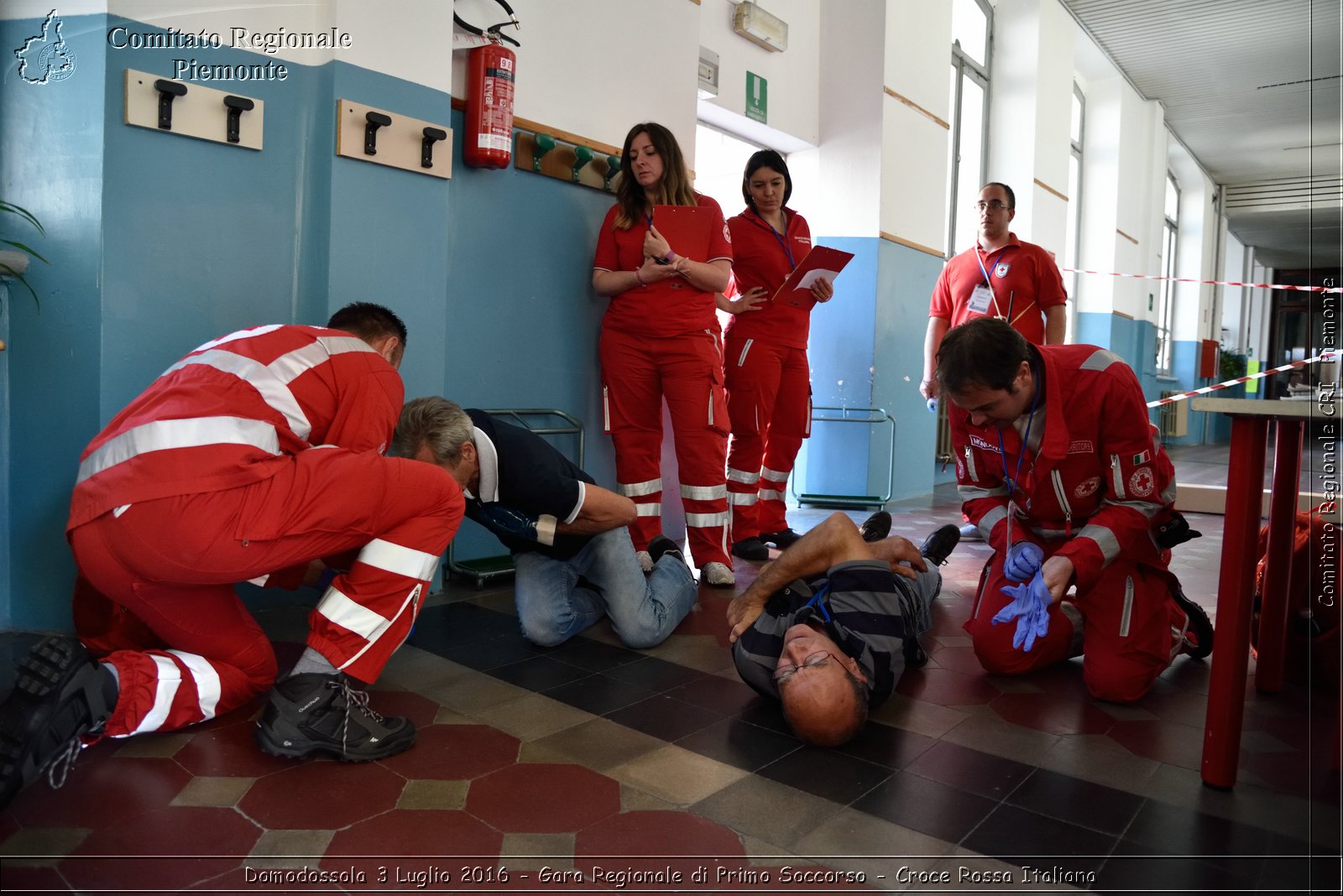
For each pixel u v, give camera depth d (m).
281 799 1.54
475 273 3.18
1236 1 8.26
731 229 3.83
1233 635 1.68
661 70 3.85
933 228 6.32
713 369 3.27
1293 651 2.40
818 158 5.79
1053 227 8.33
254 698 1.97
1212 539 4.80
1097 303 10.43
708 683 2.23
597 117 3.57
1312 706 2.21
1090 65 9.95
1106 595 2.21
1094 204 10.42
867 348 5.68
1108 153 10.30
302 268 2.64
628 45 3.68
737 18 4.92
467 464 2.08
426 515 1.80
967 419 2.29
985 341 1.93
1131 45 9.45
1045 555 2.30
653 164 3.22
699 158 5.80
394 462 1.77
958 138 7.52
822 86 5.76
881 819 1.55
